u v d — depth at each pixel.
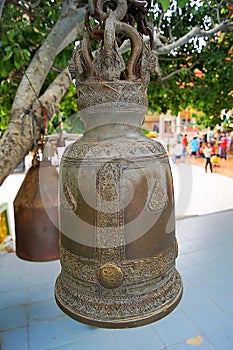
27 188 1.90
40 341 1.90
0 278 2.68
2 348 1.84
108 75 0.78
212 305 2.20
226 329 1.96
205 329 1.97
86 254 0.77
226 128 4.64
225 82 4.26
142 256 0.77
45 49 1.91
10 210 4.97
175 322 2.03
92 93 0.80
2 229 3.37
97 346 1.83
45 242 1.94
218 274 2.61
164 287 0.81
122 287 0.76
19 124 1.70
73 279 0.81
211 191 5.80
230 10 2.93
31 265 2.92
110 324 0.74
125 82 0.79
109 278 0.73
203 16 3.87
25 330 2.00
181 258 2.93
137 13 0.90
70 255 0.81
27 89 1.81
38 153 1.84
